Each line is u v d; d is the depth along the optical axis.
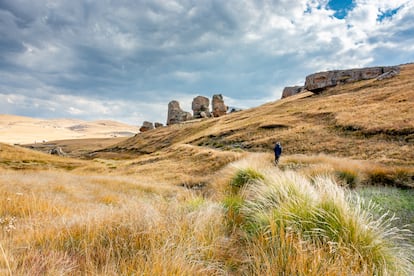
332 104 44.91
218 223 4.04
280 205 4.04
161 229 3.60
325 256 2.80
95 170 37.34
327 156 20.11
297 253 2.75
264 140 33.34
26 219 5.13
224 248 3.32
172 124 112.38
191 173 24.25
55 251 3.05
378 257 2.98
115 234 3.60
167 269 2.47
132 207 4.59
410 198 8.51
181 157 35.03
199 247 3.03
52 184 13.41
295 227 3.35
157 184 18.52
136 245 3.26
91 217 4.28
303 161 17.22
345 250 2.96
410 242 4.17
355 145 23.03
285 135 33.09
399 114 28.53
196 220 3.93
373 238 3.20
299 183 4.78
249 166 8.70
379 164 15.30
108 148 105.94
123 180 19.80
